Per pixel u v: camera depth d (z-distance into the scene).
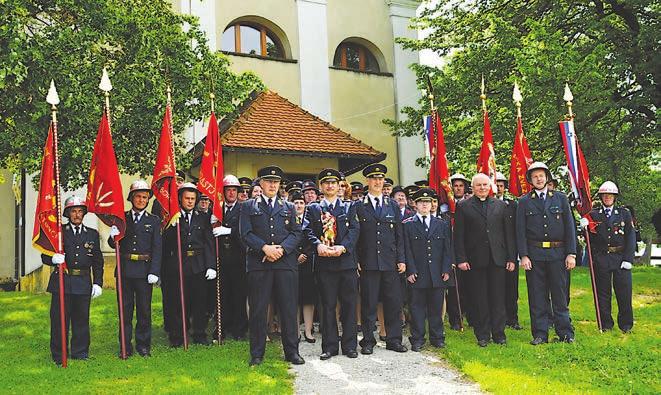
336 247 8.12
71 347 8.34
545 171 8.88
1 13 9.96
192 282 9.04
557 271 8.74
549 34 16.66
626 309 9.51
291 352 7.89
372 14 21.30
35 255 16.81
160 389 6.70
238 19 19.34
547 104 15.79
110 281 15.84
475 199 9.02
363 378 7.20
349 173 16.61
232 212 9.46
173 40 13.05
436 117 10.93
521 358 7.92
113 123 12.27
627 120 18.52
